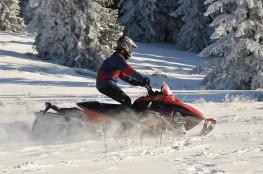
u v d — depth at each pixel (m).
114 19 54.56
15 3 77.62
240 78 43.69
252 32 42.91
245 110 16.14
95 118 11.42
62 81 41.28
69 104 18.45
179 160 7.02
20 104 19.09
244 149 7.97
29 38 70.12
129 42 11.27
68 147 8.98
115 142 9.77
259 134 9.82
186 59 71.50
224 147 8.33
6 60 49.22
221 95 27.06
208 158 7.12
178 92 30.19
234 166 6.40
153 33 87.06
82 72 48.66
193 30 83.25
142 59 65.19
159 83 48.62
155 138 10.71
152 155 7.66
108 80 11.29
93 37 51.97
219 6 41.91
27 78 41.00
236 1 41.69
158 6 90.69
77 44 52.12
